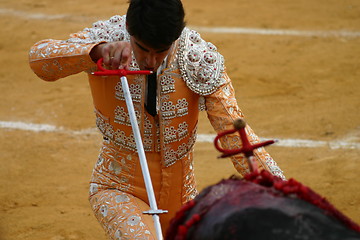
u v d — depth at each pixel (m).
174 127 8.10
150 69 7.50
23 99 20.61
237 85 21.28
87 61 7.68
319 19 28.88
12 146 17.06
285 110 19.08
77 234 12.73
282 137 17.14
